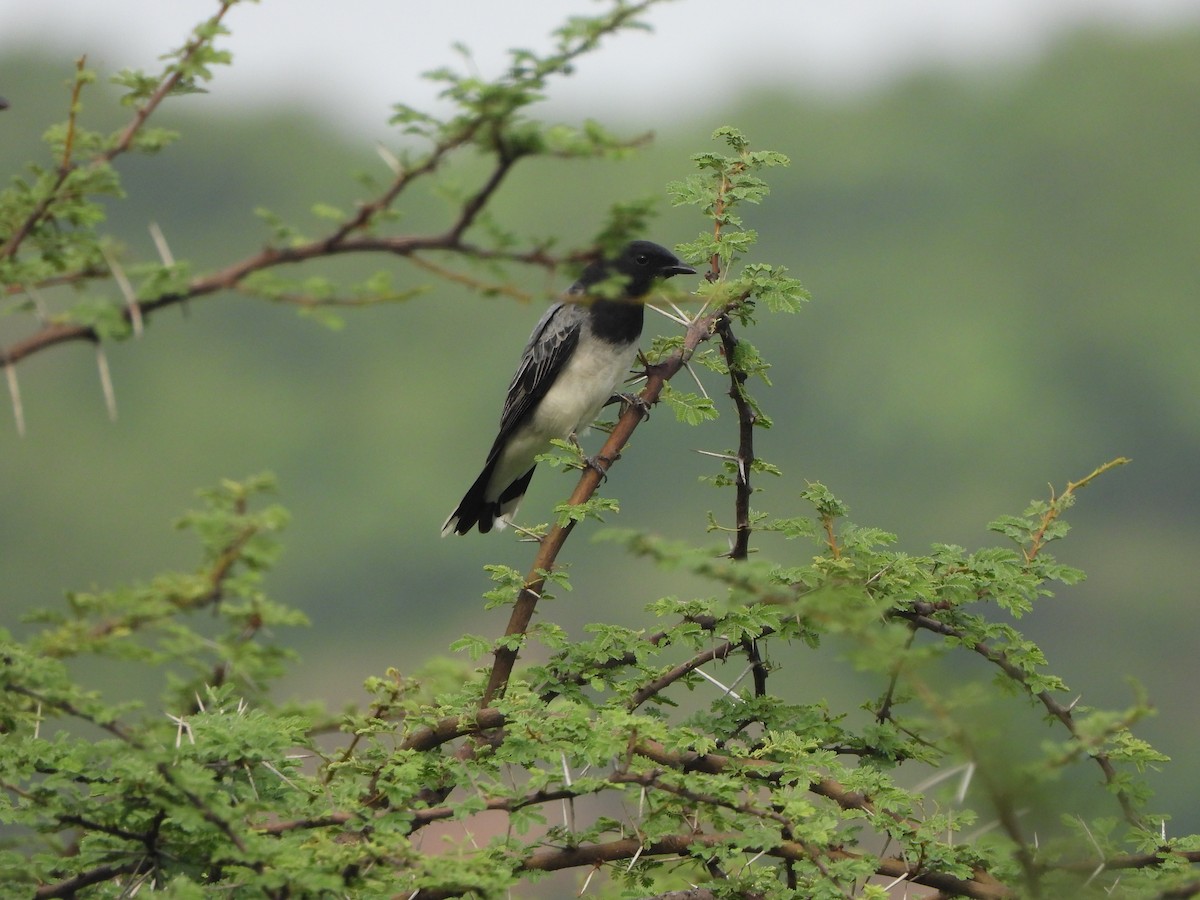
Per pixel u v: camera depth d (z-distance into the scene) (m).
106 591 5.56
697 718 9.21
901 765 9.31
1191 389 64.06
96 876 7.29
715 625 9.20
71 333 5.44
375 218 5.38
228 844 7.04
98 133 6.29
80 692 6.41
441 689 8.40
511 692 8.48
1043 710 9.28
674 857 8.18
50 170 5.98
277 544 5.37
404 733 8.59
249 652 5.42
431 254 5.48
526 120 5.34
